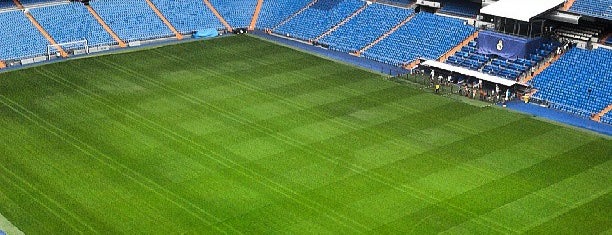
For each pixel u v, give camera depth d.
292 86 86.44
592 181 60.34
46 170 61.34
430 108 79.19
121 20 109.94
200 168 62.25
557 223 53.16
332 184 59.38
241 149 66.62
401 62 97.50
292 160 64.25
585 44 90.62
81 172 61.06
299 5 118.94
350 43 105.31
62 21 105.69
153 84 86.31
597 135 71.94
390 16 108.62
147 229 51.69
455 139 69.81
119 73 91.06
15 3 108.62
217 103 79.62
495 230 52.12
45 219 53.12
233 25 116.44
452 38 99.56
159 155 64.88
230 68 93.94
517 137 70.69
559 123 75.38
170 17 113.81
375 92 84.69
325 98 82.06
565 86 83.50
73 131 70.44
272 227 52.28
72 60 97.25
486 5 100.25
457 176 61.12
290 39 111.25
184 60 97.75
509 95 82.94
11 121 72.94
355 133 71.06
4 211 54.25
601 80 82.56
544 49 91.06
